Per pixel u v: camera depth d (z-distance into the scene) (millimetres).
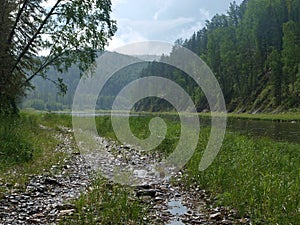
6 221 7156
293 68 89812
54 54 25875
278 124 47719
